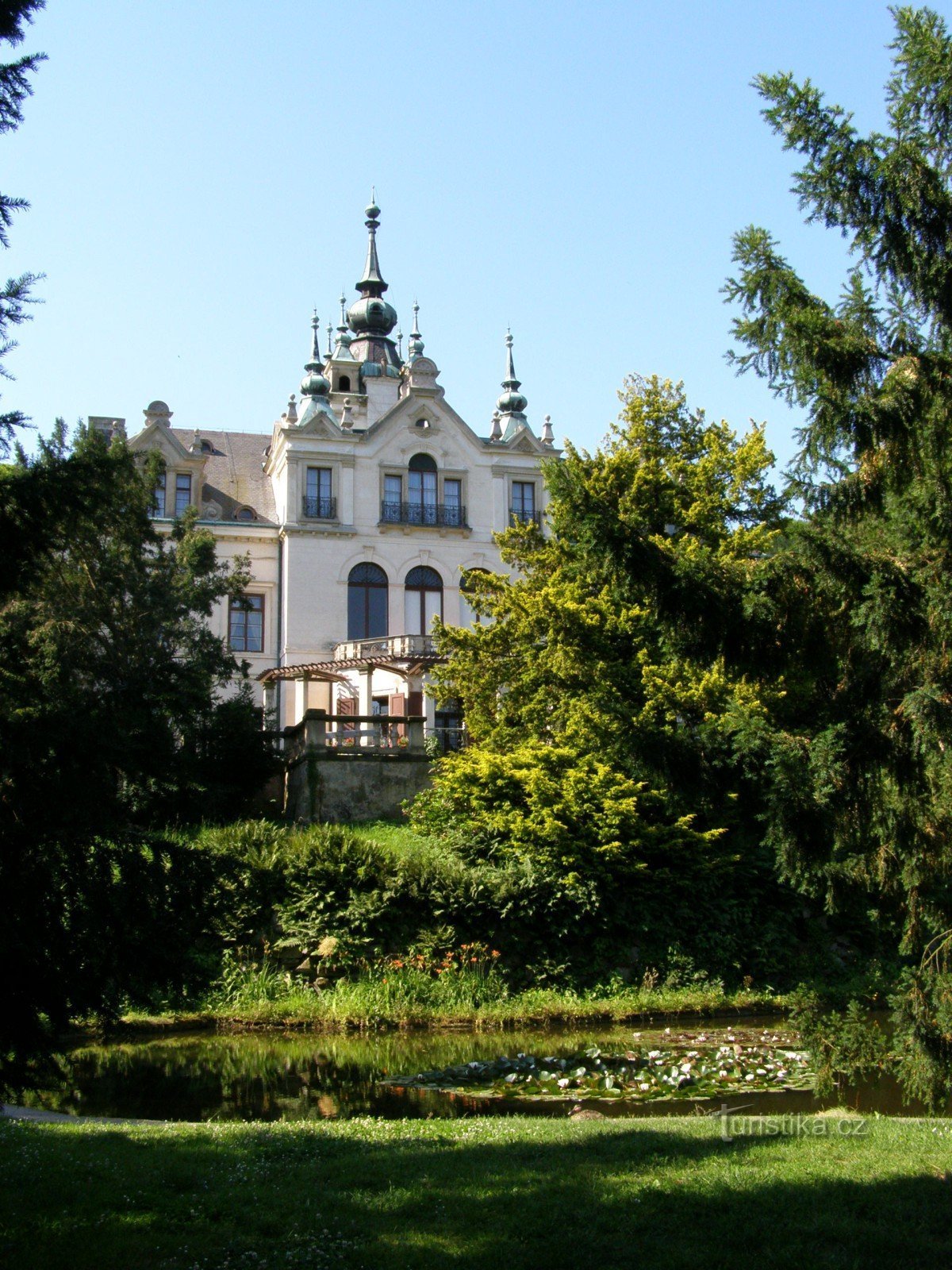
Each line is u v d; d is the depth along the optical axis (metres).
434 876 23.55
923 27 10.11
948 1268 6.90
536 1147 9.83
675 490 27.70
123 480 31.50
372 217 61.09
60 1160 9.44
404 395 51.53
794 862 9.82
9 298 8.41
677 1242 7.33
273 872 23.33
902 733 9.62
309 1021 20.58
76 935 8.48
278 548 47.56
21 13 8.32
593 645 25.55
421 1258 7.14
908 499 9.84
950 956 10.27
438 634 28.70
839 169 9.89
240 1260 7.15
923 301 10.12
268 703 45.94
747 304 10.20
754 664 9.88
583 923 24.17
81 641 29.41
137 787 9.37
